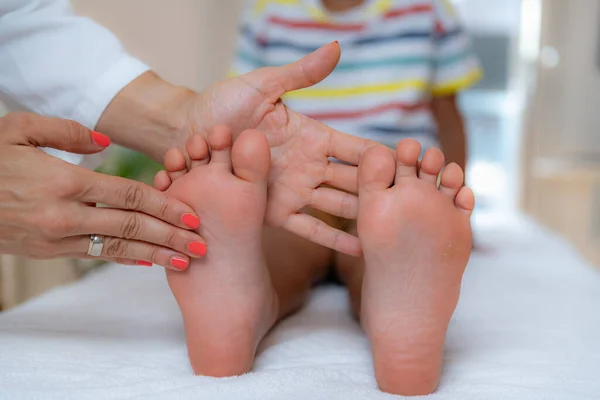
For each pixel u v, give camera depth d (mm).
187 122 715
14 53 757
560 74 2260
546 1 2223
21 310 867
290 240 834
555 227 2221
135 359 673
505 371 648
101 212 606
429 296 594
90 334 756
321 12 1329
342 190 687
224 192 604
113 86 750
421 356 587
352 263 815
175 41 2053
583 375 635
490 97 2391
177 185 622
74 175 595
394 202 591
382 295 604
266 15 1387
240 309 620
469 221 604
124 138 768
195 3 2047
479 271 1162
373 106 1275
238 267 624
